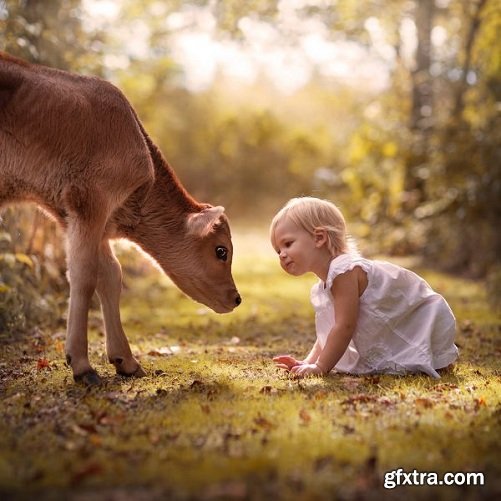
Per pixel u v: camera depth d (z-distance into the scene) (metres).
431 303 7.86
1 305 9.96
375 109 28.78
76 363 7.12
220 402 6.29
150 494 4.25
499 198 19.05
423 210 22.20
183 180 52.47
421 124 25.45
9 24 12.11
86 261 7.17
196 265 8.18
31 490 4.36
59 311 11.63
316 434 5.32
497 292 14.78
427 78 26.69
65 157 7.16
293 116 58.03
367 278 7.61
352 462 4.75
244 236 35.41
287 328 11.52
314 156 51.47
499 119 19.55
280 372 7.74
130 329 11.17
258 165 52.91
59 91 7.17
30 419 5.85
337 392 6.70
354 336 7.69
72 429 5.48
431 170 21.89
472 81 23.05
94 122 7.24
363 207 27.44
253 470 4.56
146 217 7.95
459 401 6.38
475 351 9.31
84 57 14.65
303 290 16.94
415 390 6.78
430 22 26.91
